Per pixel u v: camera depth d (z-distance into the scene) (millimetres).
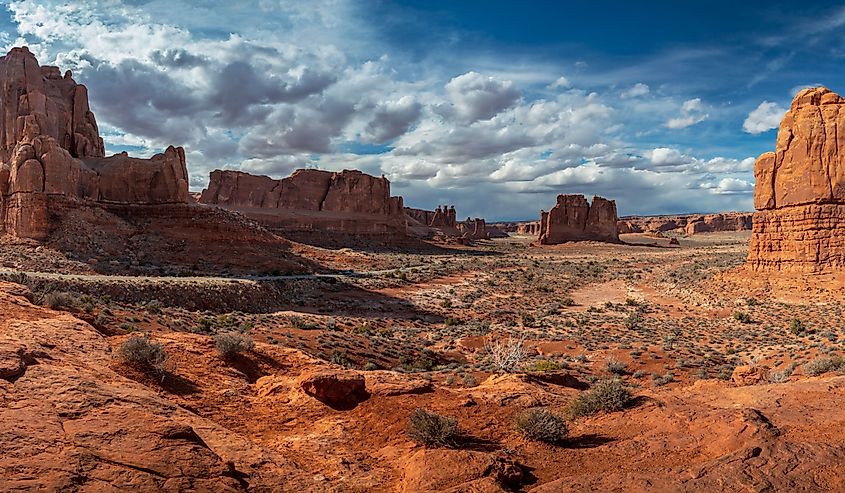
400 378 17750
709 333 47594
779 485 8820
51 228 67750
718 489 8719
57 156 71250
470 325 55062
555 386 19812
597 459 11523
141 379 14617
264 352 20188
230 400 15367
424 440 12453
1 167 69500
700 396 16906
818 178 56500
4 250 60344
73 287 44500
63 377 11047
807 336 41719
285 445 12531
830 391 15398
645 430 13062
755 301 55500
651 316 58656
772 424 12195
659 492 8656
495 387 18062
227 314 49875
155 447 8625
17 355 11570
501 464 10461
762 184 62219
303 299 65250
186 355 18109
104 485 7344
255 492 9125
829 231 56219
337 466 11289
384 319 57875
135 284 49406
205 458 8758
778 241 60719
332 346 39438
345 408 15586
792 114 60000
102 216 75500
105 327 22125
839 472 9227
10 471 7164
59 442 8227
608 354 39875
